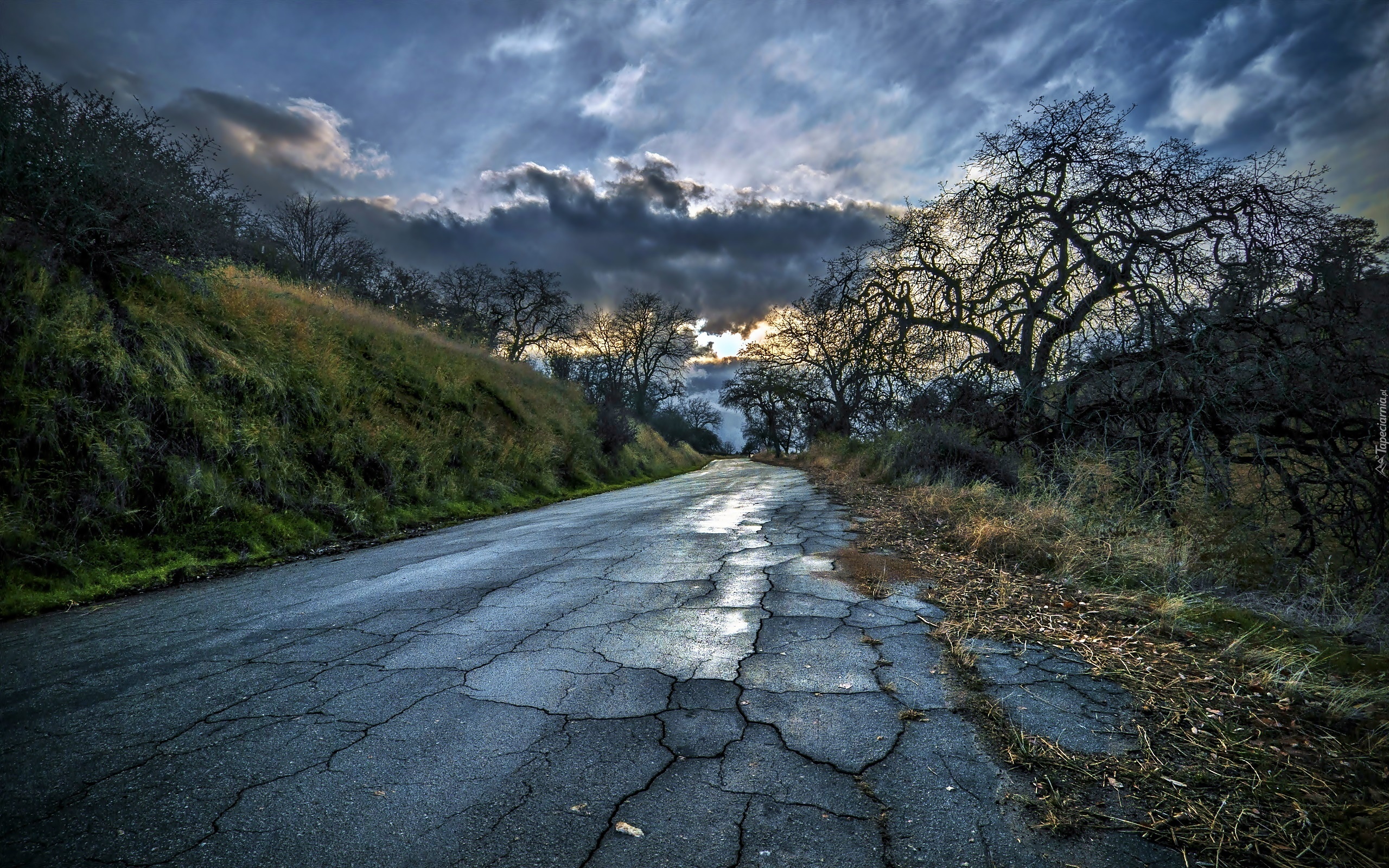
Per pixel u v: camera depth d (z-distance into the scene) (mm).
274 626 3848
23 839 1734
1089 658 2918
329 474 8703
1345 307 6316
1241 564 5516
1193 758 2037
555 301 39562
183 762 2154
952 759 2049
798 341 27234
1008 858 1575
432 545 7168
